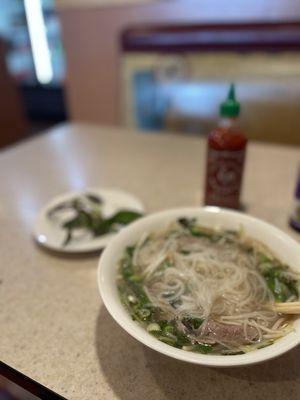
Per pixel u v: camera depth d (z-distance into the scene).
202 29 1.26
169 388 0.31
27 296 0.42
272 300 0.34
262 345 0.29
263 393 0.31
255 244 0.40
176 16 1.36
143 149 0.87
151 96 1.38
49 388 0.31
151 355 0.34
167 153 0.84
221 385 0.31
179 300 0.34
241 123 1.11
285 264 0.37
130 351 0.35
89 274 0.45
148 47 1.37
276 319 0.32
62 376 0.32
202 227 0.44
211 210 0.44
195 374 0.32
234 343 0.30
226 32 1.21
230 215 0.43
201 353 0.28
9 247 0.51
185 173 0.74
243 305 0.34
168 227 0.44
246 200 0.61
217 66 1.25
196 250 0.40
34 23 2.56
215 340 0.30
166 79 1.34
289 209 0.58
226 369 0.33
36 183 0.71
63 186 0.70
